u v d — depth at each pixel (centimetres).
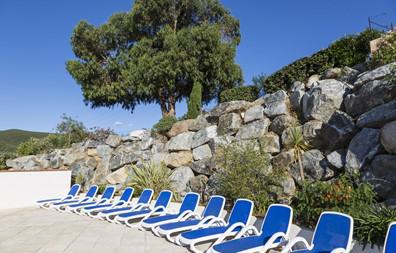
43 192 1375
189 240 622
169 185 1241
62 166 1827
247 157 923
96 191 1248
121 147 1645
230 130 1199
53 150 1989
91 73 2050
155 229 764
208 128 1288
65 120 2181
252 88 1378
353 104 850
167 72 1825
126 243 730
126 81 1941
